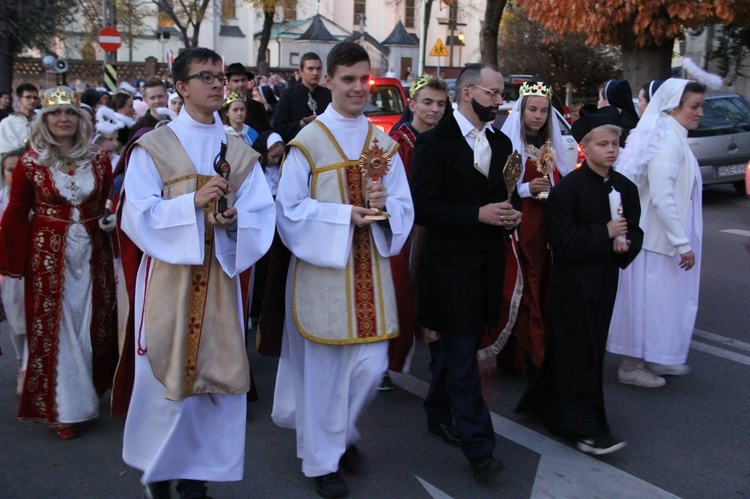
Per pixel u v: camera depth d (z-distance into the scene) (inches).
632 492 151.3
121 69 1494.8
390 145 150.3
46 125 169.8
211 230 132.9
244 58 2031.3
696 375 214.4
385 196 140.0
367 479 156.2
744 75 787.4
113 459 166.6
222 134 137.6
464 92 153.4
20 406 172.4
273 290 153.9
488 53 693.3
